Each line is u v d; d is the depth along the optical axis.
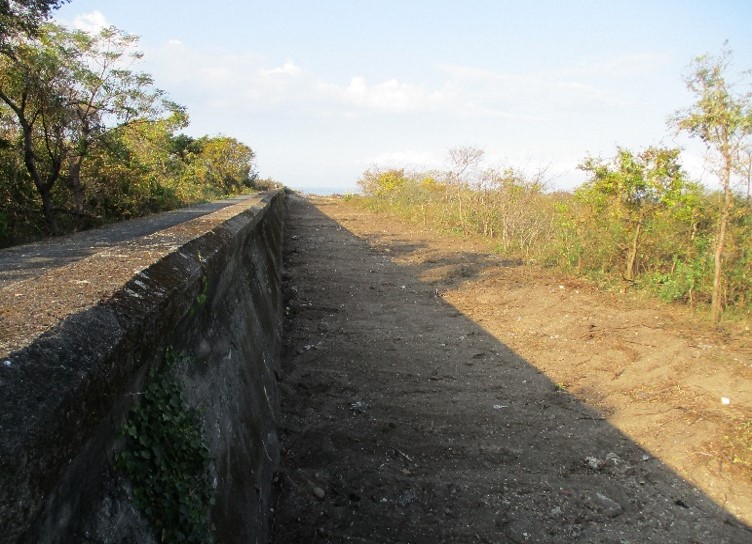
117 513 1.67
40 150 7.47
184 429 2.25
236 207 7.71
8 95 6.82
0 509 1.06
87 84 7.27
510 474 4.32
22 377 1.30
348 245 15.07
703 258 8.06
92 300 1.85
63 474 1.34
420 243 15.41
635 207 9.45
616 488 4.16
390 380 6.00
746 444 4.62
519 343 7.19
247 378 3.97
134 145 9.85
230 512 2.71
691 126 7.39
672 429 4.93
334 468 4.33
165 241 3.23
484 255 13.02
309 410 5.24
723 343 6.52
